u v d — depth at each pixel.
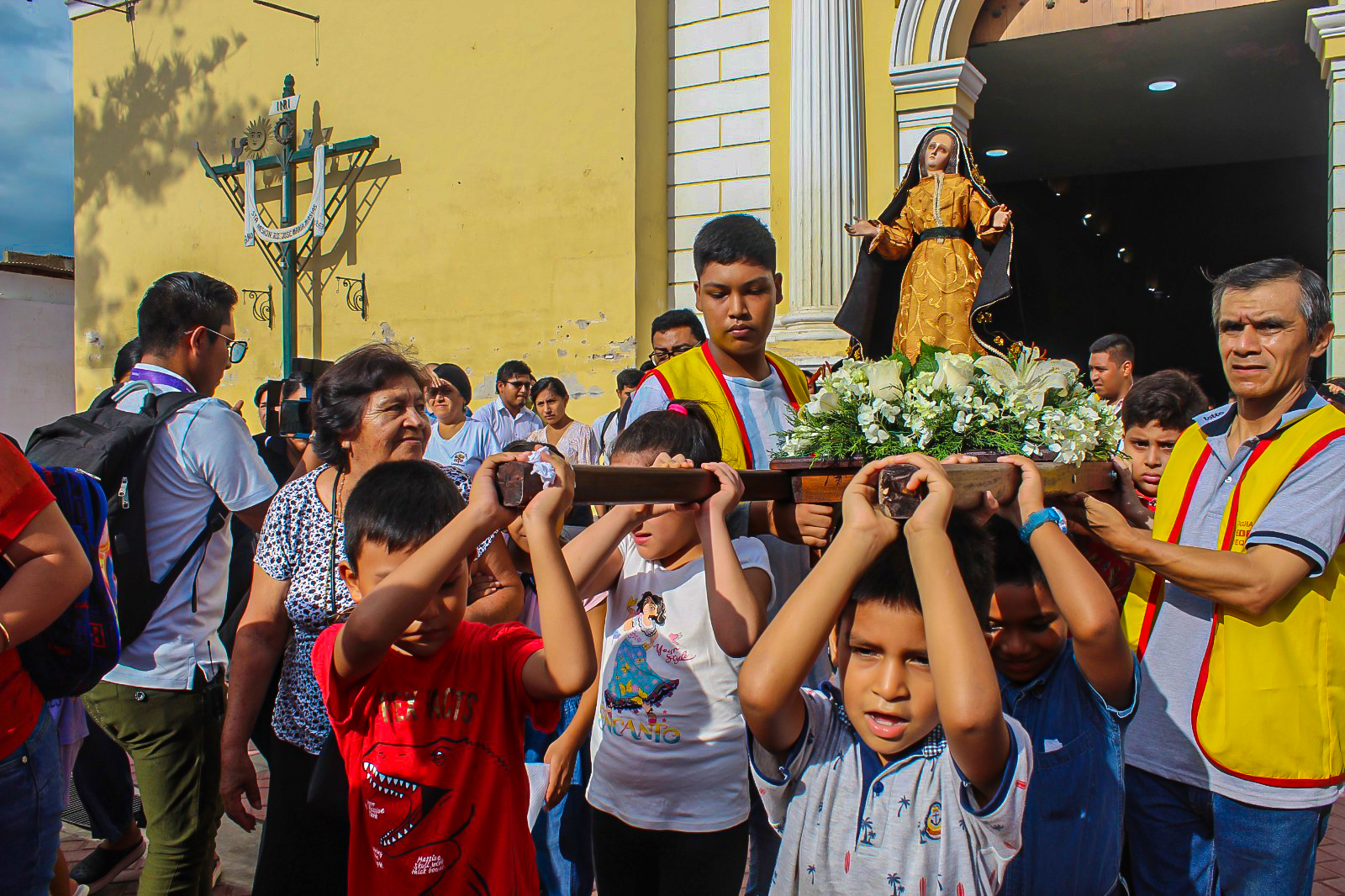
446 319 11.18
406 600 1.90
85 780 4.23
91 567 2.50
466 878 2.14
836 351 8.46
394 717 2.18
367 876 2.20
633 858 2.66
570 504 1.92
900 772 1.87
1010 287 4.41
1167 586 2.87
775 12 9.63
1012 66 10.38
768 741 1.87
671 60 10.23
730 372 3.29
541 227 10.53
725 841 2.62
